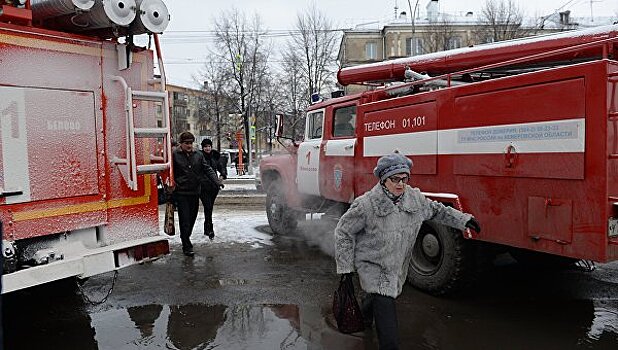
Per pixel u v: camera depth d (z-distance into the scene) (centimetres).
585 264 616
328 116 733
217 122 3653
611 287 563
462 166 490
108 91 439
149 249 459
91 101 427
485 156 466
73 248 418
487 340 422
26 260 390
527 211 430
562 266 611
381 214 353
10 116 375
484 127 466
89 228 430
